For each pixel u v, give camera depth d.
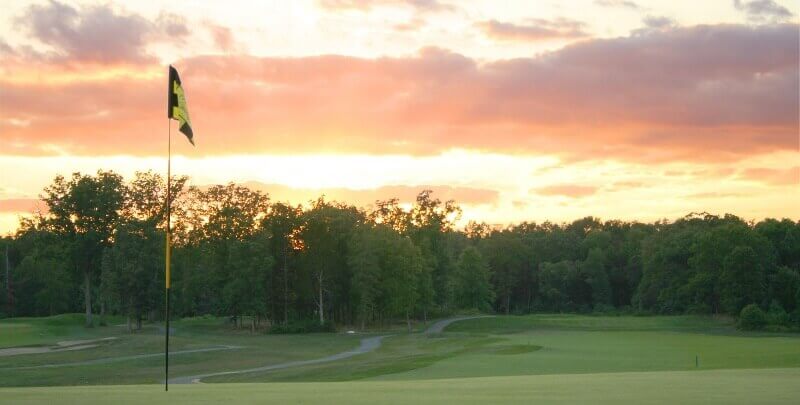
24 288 143.38
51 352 67.94
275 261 116.69
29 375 49.12
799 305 118.94
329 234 121.06
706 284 130.12
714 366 43.81
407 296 117.44
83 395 18.42
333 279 122.88
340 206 133.88
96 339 84.12
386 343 88.38
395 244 118.62
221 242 123.69
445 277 142.50
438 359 51.91
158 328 110.25
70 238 108.81
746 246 123.88
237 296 110.00
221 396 17.95
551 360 49.94
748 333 106.38
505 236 194.50
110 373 50.84
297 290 120.44
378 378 37.53
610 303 169.50
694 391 18.45
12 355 65.06
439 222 143.62
